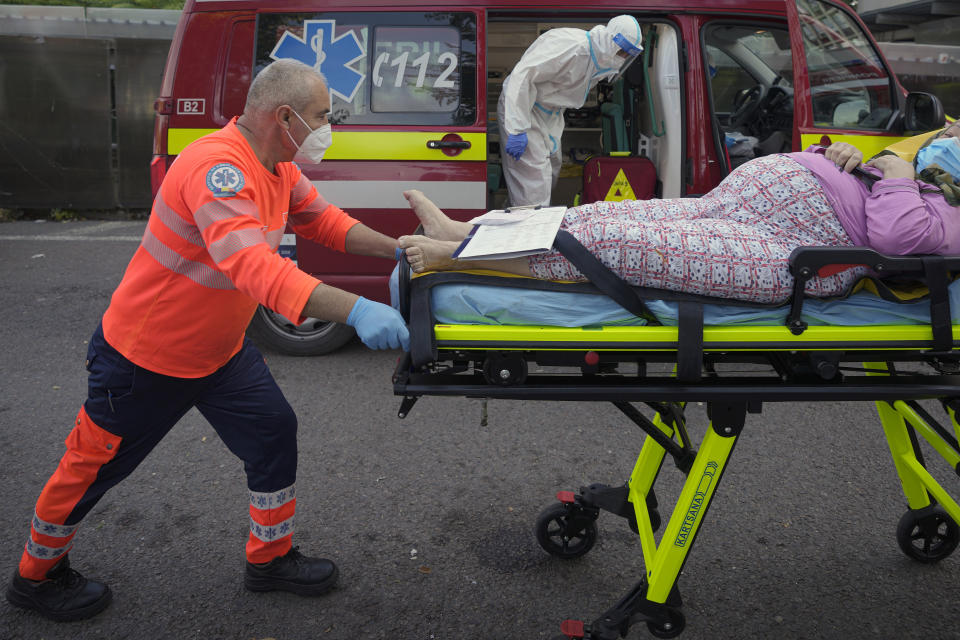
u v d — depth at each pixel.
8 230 8.72
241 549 2.84
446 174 4.37
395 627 2.43
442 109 4.37
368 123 4.36
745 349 2.02
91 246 7.86
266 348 4.89
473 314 2.06
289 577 2.56
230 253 1.85
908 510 2.90
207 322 2.16
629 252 1.99
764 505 3.16
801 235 2.16
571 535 2.75
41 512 2.30
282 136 2.06
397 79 4.36
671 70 4.49
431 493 3.24
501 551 2.84
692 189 4.55
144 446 2.35
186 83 4.37
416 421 3.91
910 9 8.07
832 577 2.70
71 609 2.42
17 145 9.27
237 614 2.48
